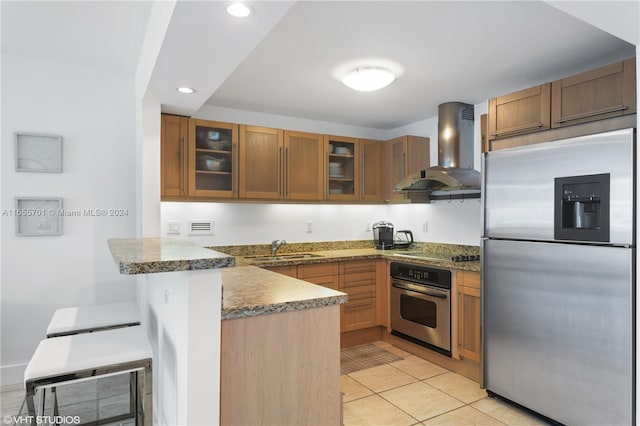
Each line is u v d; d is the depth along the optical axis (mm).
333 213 4297
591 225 2076
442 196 3926
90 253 2920
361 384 2830
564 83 2330
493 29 2082
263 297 1591
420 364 3213
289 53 2402
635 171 1861
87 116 2912
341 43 2264
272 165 3559
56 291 2824
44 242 2787
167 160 3084
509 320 2451
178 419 1464
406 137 3934
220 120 3592
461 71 2697
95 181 2934
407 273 3482
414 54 2408
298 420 1549
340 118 4004
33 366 1424
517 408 2471
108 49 2609
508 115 2656
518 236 2389
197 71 2098
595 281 2012
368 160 4129
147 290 2422
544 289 2248
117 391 2643
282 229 3969
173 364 1564
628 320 1884
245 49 1814
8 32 2348
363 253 3885
